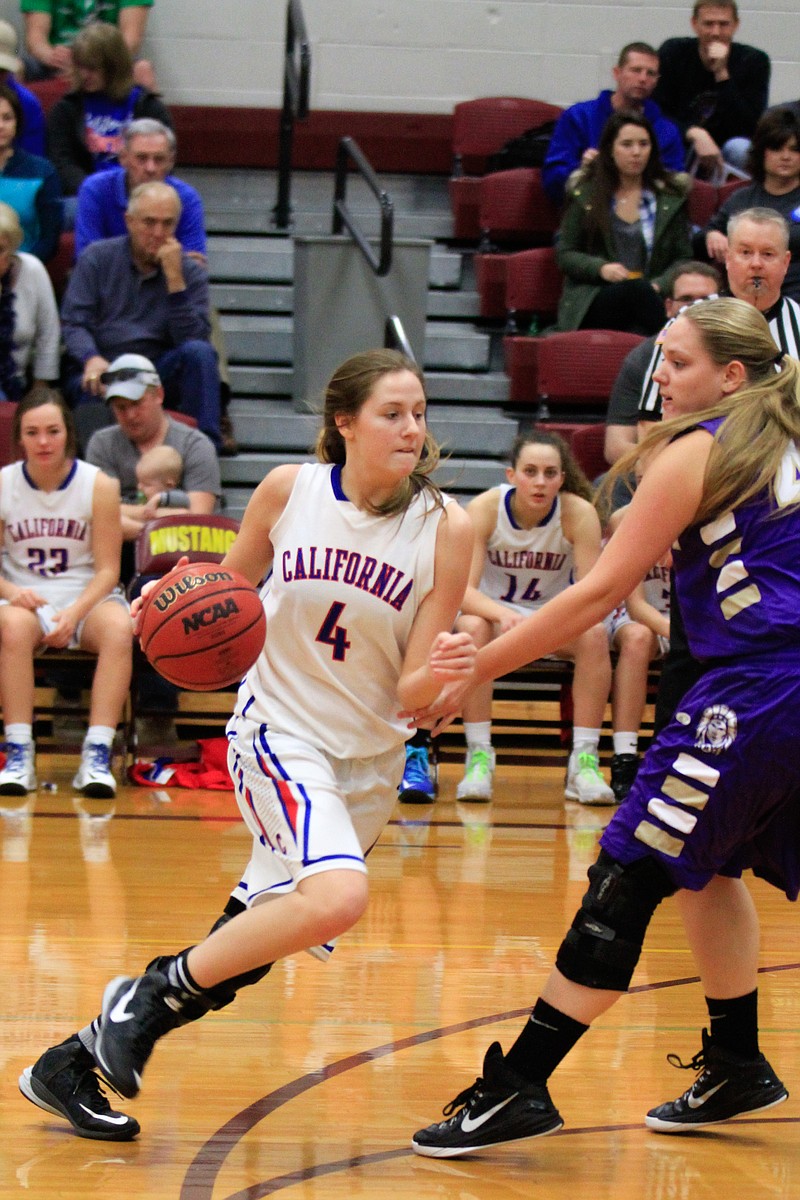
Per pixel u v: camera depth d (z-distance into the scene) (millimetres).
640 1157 4648
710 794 4398
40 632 10242
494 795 10828
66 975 6180
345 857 4402
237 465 13938
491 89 18141
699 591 4590
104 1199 4184
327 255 14375
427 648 4668
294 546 4688
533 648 4594
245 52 17891
